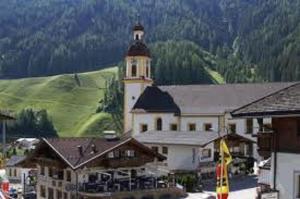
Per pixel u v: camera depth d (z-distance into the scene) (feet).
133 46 375.66
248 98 323.16
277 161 93.25
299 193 90.43
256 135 98.43
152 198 214.69
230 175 257.55
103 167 213.05
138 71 371.56
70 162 207.00
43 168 234.17
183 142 260.62
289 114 86.58
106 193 203.51
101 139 226.79
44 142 224.94
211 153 263.49
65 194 214.69
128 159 218.59
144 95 359.25
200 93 345.10
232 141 273.75
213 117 325.42
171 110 339.36
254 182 246.27
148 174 229.04
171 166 264.93
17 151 493.36
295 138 90.68
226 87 340.80
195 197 219.20
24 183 264.31
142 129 350.43
